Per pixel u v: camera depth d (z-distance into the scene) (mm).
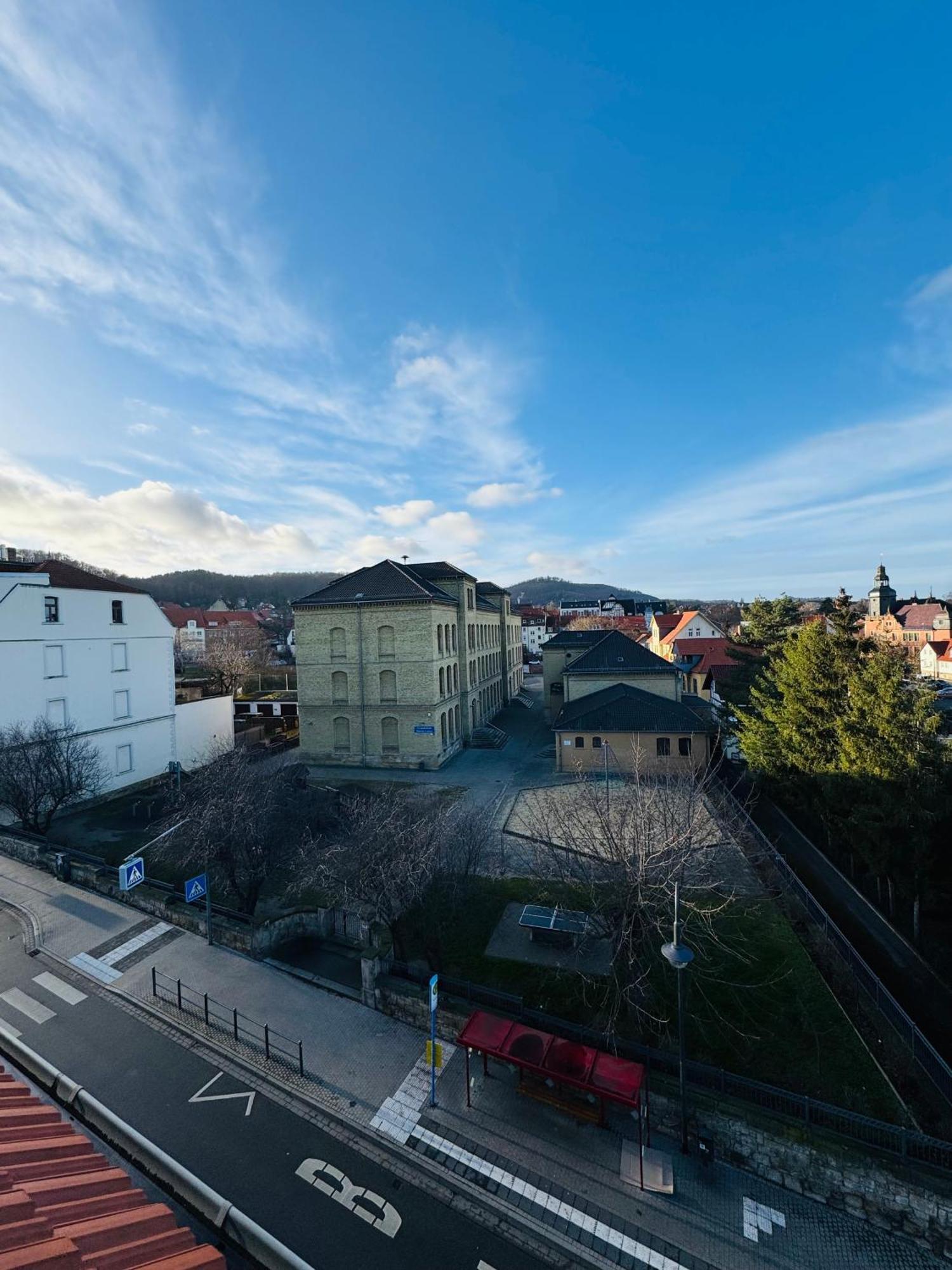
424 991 14203
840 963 15242
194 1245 5754
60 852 22375
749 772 29031
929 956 17594
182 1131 11469
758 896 19250
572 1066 11258
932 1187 9328
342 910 19125
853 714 20688
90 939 18109
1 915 19594
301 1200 10117
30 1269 4438
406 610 36906
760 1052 12719
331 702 38438
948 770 17828
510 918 18375
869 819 18875
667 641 74625
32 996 15602
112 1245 5332
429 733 36625
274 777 26844
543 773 34844
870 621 88062
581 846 17109
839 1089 11672
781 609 48594
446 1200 10164
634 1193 10250
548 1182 10461
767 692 32219
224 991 15695
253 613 122062
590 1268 9125
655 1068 12023
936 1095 11430
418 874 15234
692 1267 9148
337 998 15383
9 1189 5879
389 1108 12016
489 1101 12133
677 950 10523
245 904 19562
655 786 22203
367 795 30578
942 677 70688
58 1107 11766
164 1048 13680
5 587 28172
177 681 64312
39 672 29594
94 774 29719
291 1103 12156
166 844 23188
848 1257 9258
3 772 24250
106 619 33250
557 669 50062
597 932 14758
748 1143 10641
